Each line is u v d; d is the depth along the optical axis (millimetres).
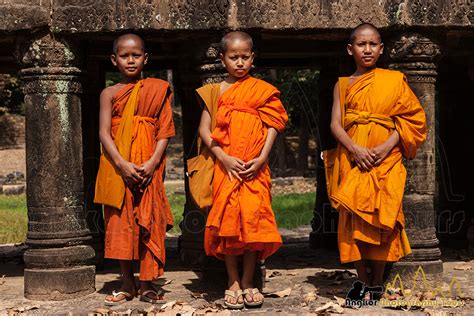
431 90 4820
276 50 6195
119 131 4391
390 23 4680
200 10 4539
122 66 4453
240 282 4461
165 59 6918
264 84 4363
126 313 4125
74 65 4703
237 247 4199
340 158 4391
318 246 7145
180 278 5402
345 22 4660
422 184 4777
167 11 4535
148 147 4410
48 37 4574
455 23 4676
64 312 4180
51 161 4621
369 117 4273
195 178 4426
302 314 4047
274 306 4301
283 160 21578
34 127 4641
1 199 17812
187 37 4812
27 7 4488
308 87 16125
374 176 4191
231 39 4305
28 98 4668
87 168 6125
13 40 4938
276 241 4199
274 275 5445
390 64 4836
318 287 4910
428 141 4805
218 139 4242
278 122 4340
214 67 4676
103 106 4461
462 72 7016
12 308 4309
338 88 4457
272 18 4605
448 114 7285
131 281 4574
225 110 4262
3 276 5602
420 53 4730
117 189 4320
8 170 25266
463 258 6246
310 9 4633
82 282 4652
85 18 4531
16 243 8258
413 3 4625
